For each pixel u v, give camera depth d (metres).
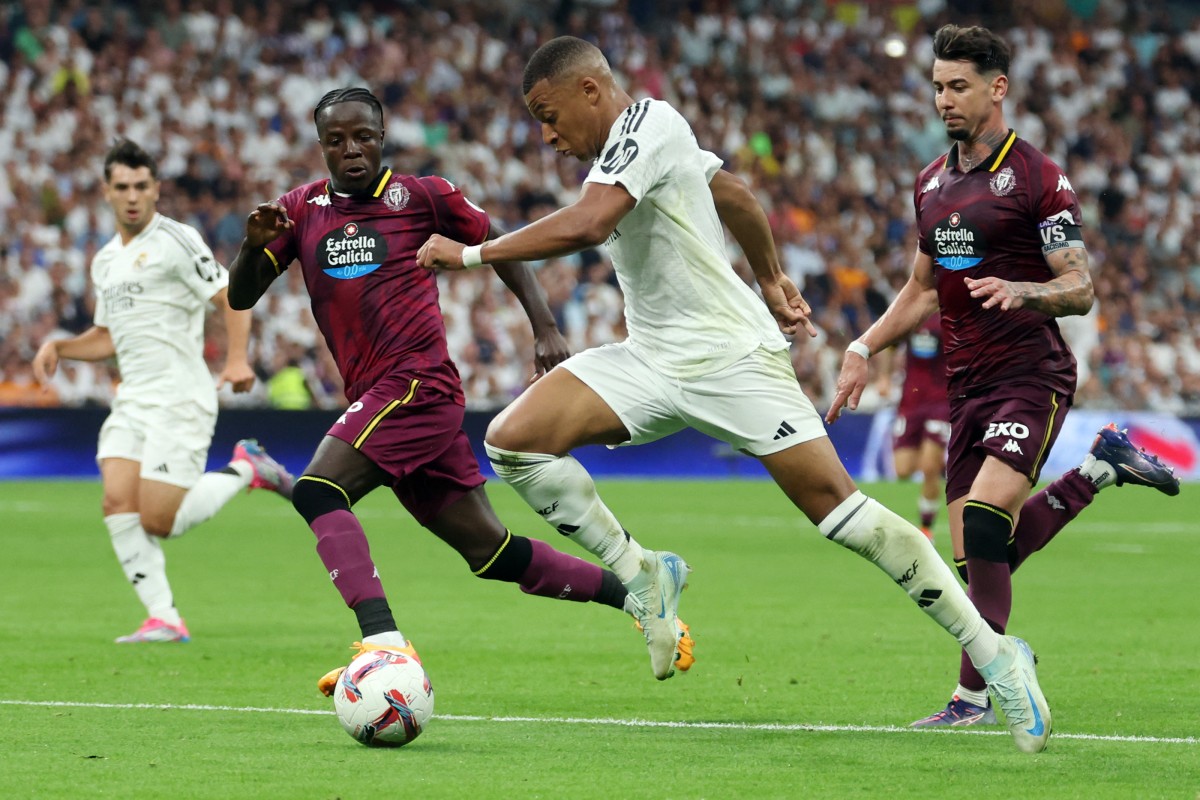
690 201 16.31
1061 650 24.14
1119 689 20.28
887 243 89.44
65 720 17.48
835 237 86.69
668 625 17.25
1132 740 16.47
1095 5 104.19
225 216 74.62
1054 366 18.11
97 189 73.62
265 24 84.12
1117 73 101.44
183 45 81.88
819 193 90.25
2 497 57.72
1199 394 84.50
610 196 15.45
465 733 16.78
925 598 15.94
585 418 16.56
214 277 25.98
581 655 23.45
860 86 97.12
